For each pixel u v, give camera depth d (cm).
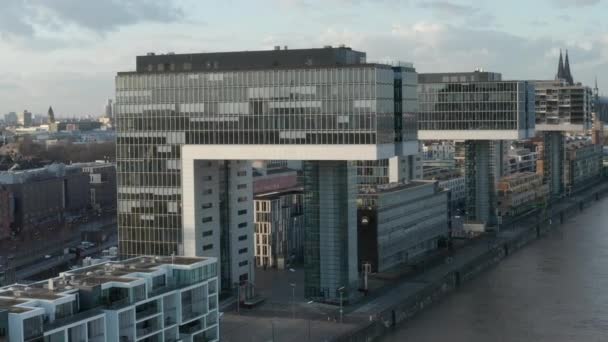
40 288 14025
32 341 12469
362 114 19675
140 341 14675
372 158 19662
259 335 18100
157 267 15650
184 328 15762
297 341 17575
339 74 19788
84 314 13538
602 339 18750
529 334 19238
